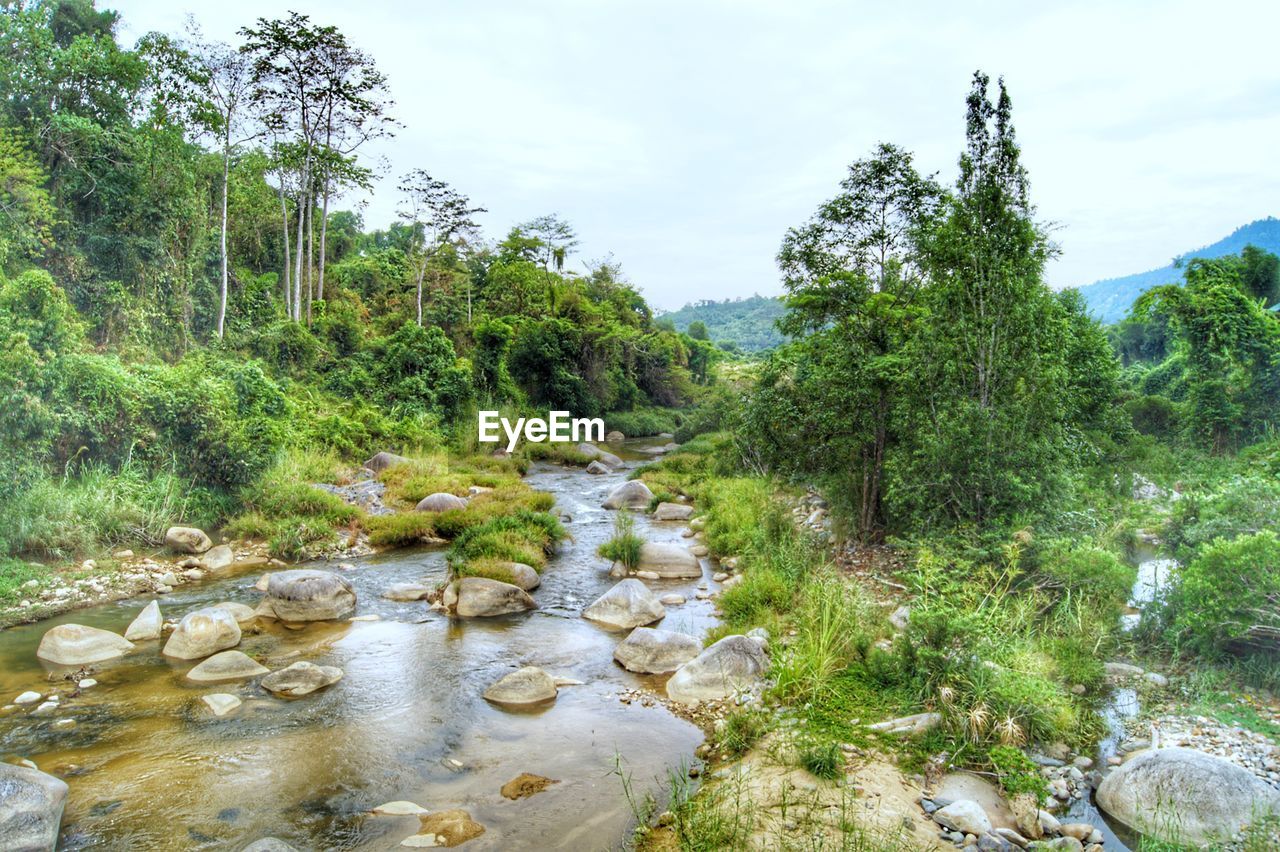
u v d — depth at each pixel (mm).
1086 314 16812
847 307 13914
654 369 55250
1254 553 7113
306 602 9992
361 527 15078
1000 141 10344
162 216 23250
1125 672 7414
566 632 9680
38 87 21812
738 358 90312
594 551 14352
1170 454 20312
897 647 7340
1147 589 9477
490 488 20797
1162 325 46781
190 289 25328
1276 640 7055
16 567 10805
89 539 11820
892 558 11500
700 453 28766
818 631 8195
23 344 11711
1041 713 6242
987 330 10203
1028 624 7867
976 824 4949
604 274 64250
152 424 14406
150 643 8953
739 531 13797
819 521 14352
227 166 27312
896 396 11883
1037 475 9688
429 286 47188
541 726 6945
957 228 10641
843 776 5680
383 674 8180
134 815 5332
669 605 10812
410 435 25641
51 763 6066
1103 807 5328
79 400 13375
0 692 7465
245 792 5688
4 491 11172
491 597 10422
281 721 6965
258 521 14148
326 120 32781
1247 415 22297
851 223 17297
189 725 6828
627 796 5570
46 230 19406
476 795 5707
